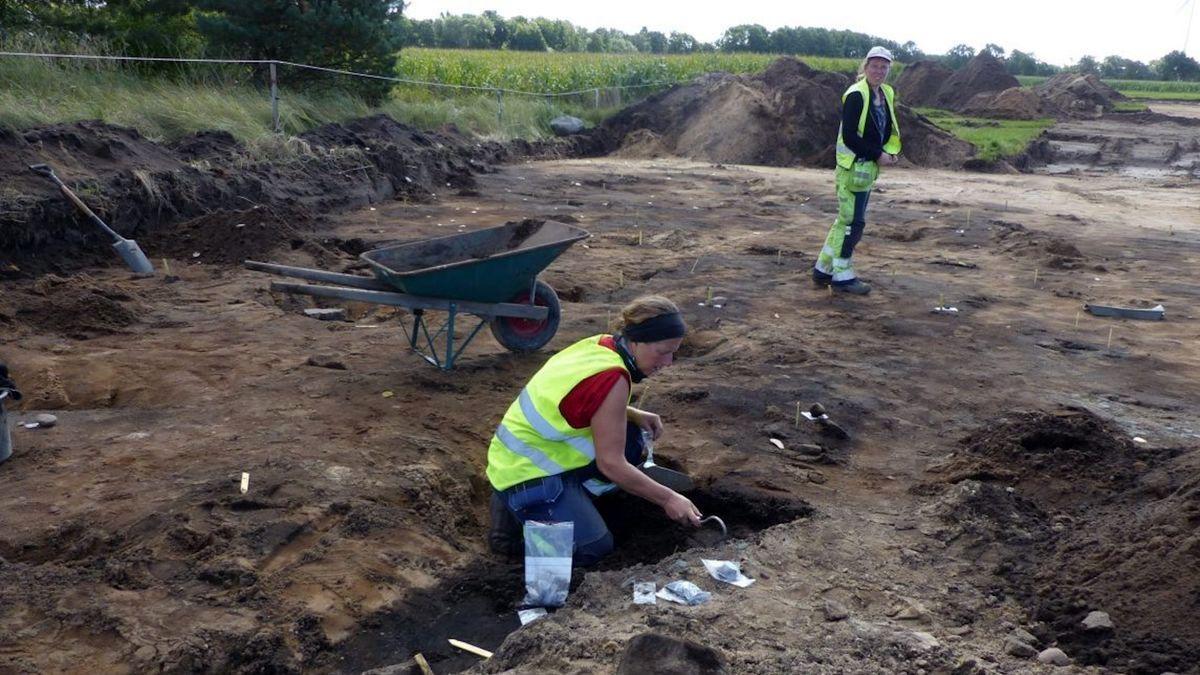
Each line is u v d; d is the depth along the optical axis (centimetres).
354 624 386
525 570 400
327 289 653
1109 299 987
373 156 1551
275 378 649
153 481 479
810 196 1786
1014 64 8512
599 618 356
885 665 329
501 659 333
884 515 476
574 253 1141
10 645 346
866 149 916
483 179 1841
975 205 1714
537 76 3036
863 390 671
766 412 616
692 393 641
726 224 1423
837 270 967
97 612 366
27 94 1266
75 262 950
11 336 708
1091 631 352
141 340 727
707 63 3806
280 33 1905
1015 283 1054
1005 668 334
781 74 2931
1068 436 550
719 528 488
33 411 587
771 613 364
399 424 574
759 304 917
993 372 728
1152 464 521
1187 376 736
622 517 500
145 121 1345
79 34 1719
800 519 464
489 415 605
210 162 1260
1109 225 1518
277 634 364
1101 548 402
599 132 2789
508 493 424
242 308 827
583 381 399
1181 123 3956
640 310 404
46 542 423
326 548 427
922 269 1117
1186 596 352
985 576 409
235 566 402
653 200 1672
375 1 2102
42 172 927
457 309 682
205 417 571
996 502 467
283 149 1422
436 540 450
